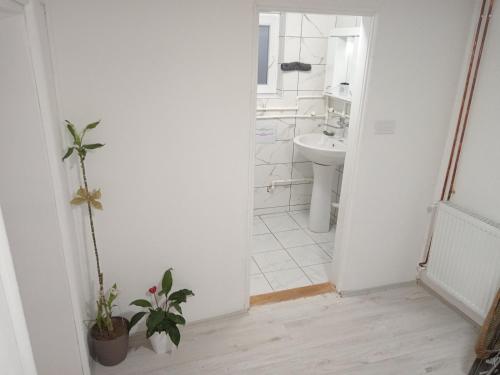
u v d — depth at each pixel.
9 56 1.34
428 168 2.67
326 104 3.80
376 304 2.79
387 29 2.24
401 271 2.96
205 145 2.15
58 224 1.62
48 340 1.66
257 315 2.64
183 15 1.88
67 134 1.89
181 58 1.95
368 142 2.46
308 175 4.09
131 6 1.80
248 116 2.18
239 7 1.96
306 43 3.56
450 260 2.62
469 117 2.49
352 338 2.45
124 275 2.26
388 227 2.77
